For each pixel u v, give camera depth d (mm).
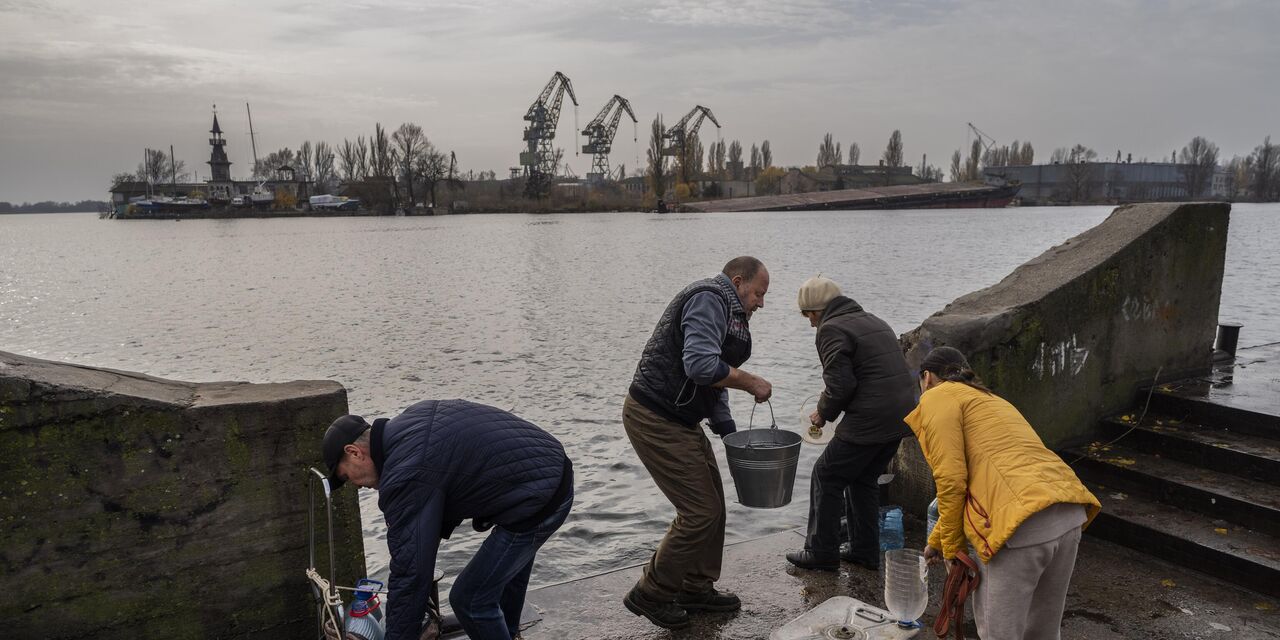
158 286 38438
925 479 5320
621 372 15672
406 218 159625
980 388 3326
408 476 2834
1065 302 5355
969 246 57781
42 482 3104
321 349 19734
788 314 22625
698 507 3949
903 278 35062
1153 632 3887
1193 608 4086
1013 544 3010
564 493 3164
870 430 4273
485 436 2994
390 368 16906
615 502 8312
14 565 3100
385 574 6949
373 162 183875
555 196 190875
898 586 3908
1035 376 5316
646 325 22469
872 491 4590
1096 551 4738
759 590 4492
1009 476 3041
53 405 3080
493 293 32000
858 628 3908
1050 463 3068
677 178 193250
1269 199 194000
